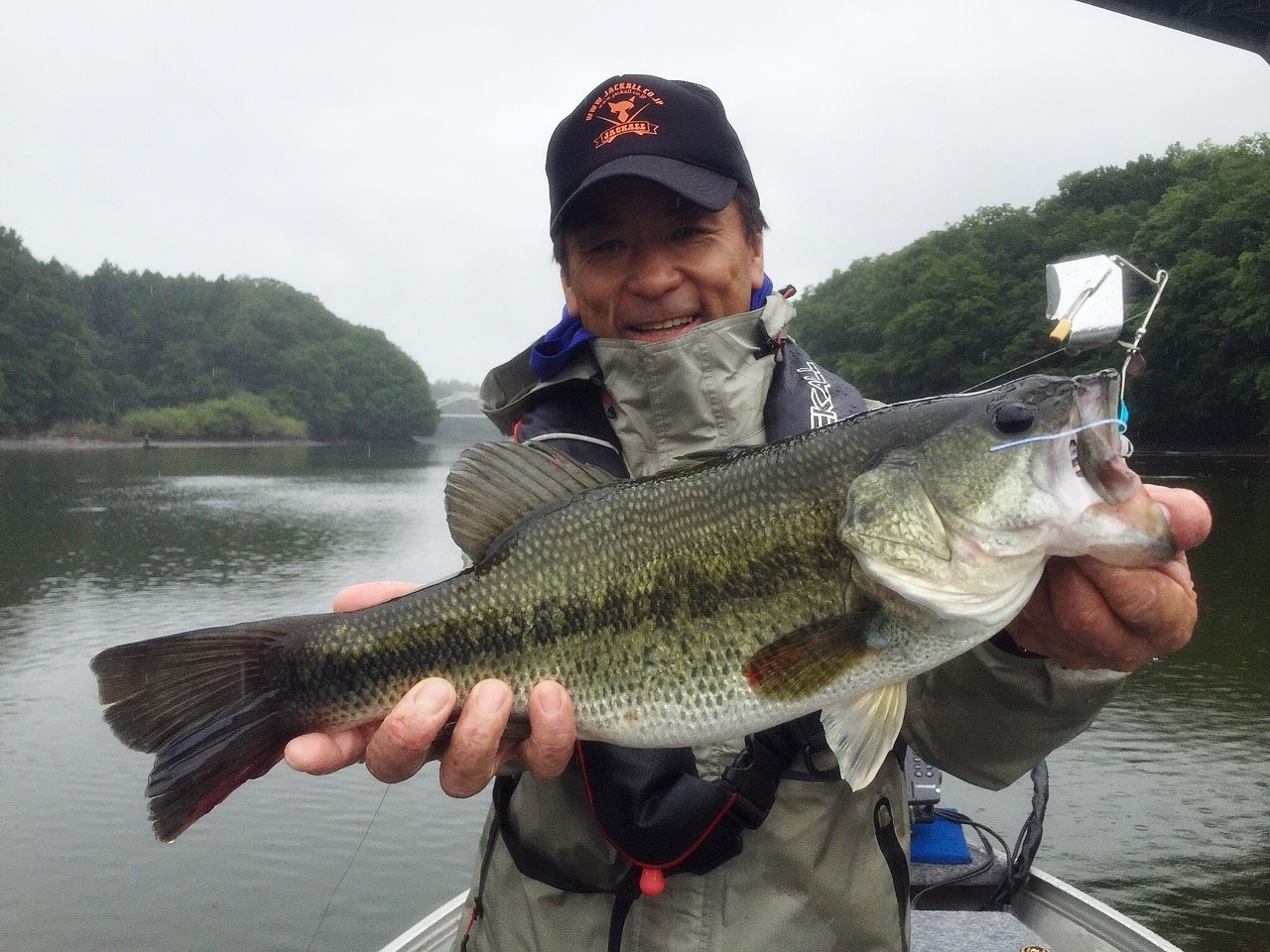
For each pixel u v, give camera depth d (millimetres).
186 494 9648
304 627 486
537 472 494
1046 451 415
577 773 489
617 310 578
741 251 588
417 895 1461
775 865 466
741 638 458
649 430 551
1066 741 472
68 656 2971
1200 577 3365
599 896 483
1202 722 2004
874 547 440
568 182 584
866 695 448
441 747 472
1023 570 415
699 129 563
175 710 468
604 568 472
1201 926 1253
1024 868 842
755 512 465
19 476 11758
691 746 476
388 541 5863
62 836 1693
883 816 482
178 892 1472
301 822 1716
